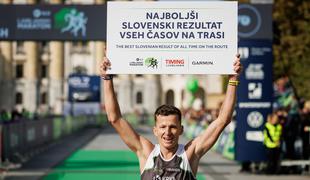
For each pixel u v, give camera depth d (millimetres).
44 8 25484
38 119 36656
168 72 6766
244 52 23156
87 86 80938
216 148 37531
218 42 6738
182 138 56625
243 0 40844
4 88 133750
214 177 22969
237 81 6715
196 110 57438
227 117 6602
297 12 39906
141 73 6766
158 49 6754
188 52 6738
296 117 24703
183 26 6738
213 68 6746
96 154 34750
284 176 23203
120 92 137625
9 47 134875
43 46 139375
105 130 73062
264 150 23484
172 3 6723
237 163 29438
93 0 137375
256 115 23422
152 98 136875
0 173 22578
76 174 23578
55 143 44781
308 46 38812
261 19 24266
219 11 6730
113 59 6750
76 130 67000
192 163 6406
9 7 25484
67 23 25469
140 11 6746
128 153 35531
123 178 22266
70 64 140250
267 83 23297
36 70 136875
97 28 25484
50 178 22125
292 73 38969
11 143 27188
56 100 131250
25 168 25969
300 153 24875
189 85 59844
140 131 71000
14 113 45500
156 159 6320
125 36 6750
